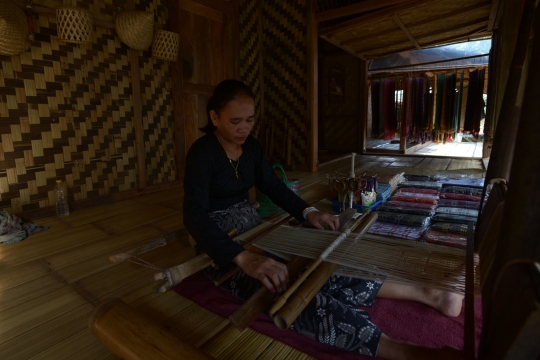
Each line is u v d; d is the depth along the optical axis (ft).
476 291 3.66
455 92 23.99
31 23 10.43
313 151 19.47
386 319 5.43
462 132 24.31
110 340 4.14
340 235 5.03
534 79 1.79
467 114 23.49
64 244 8.93
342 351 4.66
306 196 13.64
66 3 11.48
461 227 8.50
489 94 20.16
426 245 4.74
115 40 13.07
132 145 14.03
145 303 6.04
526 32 3.92
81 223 10.63
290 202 6.25
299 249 4.82
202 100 17.35
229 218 6.04
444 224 8.84
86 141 12.45
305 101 19.42
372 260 4.34
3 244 8.93
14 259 8.02
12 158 10.63
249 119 5.21
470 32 20.26
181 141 16.16
